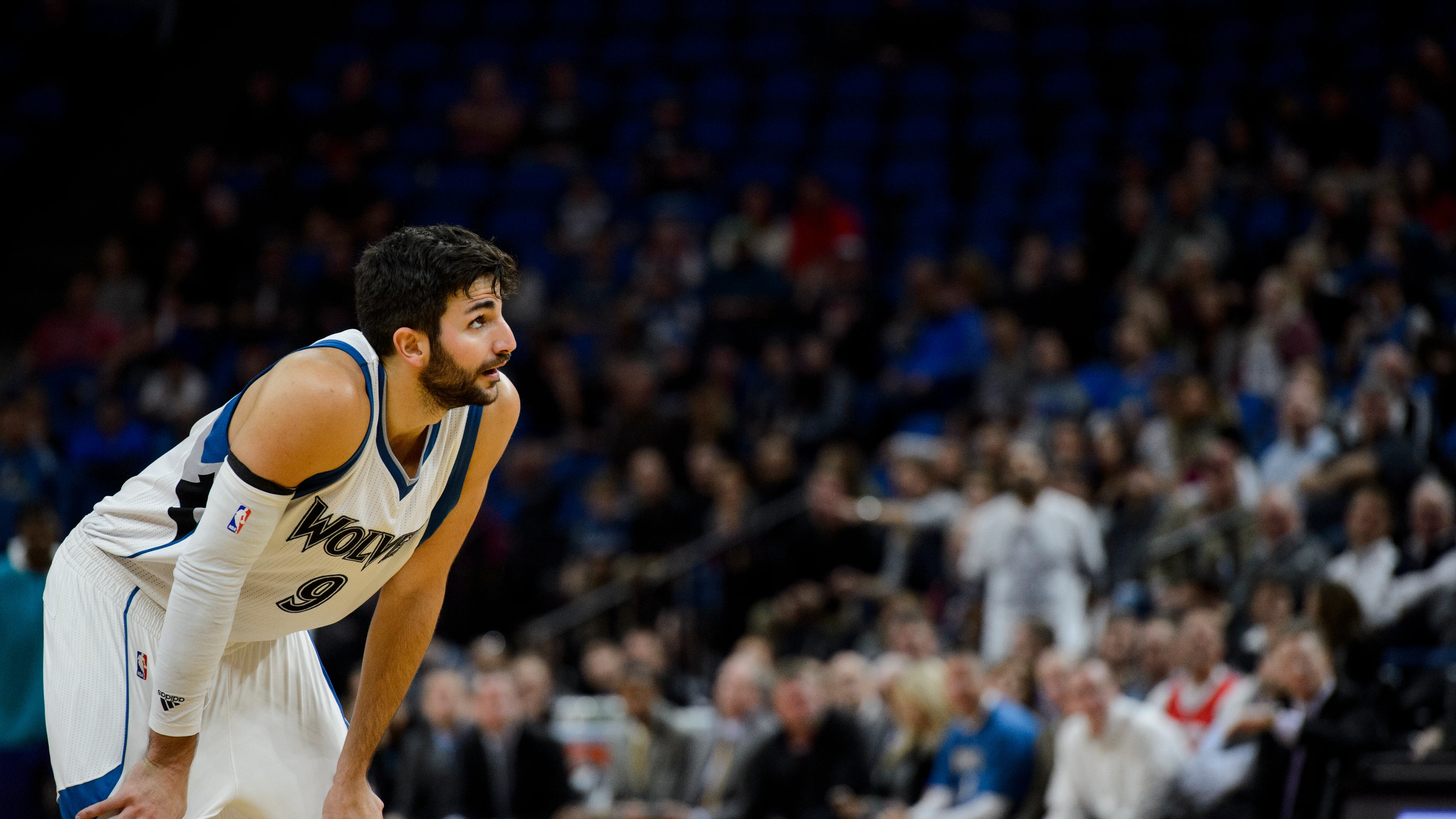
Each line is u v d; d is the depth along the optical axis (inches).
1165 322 896.3
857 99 1306.6
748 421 983.0
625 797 664.4
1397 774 394.3
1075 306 960.9
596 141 1285.7
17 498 820.0
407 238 243.1
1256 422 820.0
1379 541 592.4
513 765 644.7
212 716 277.9
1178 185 983.6
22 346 1229.7
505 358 246.2
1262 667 538.6
